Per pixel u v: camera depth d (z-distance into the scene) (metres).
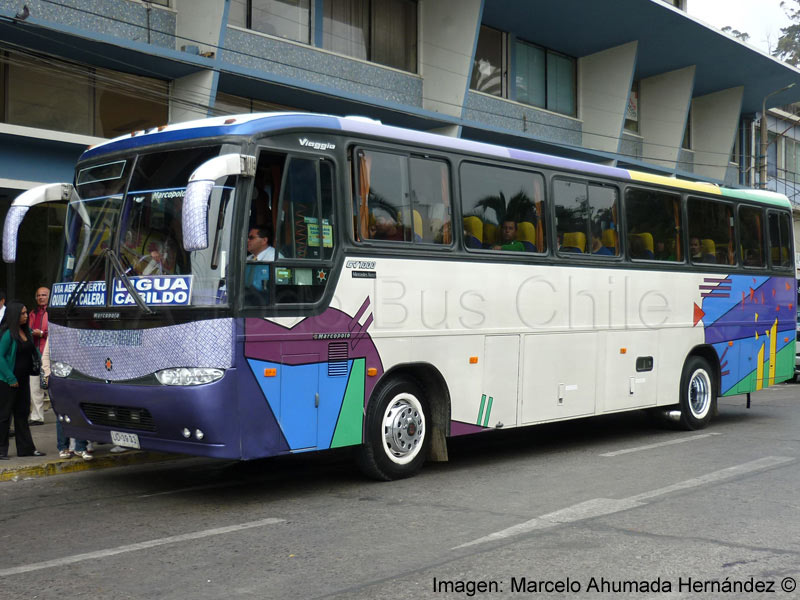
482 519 6.71
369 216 8.05
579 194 10.47
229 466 9.51
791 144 38.62
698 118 31.91
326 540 6.12
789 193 38.09
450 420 8.72
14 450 9.88
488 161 9.34
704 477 8.42
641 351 11.23
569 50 24.92
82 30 12.61
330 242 7.68
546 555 5.65
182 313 6.89
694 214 12.27
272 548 5.93
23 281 13.72
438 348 8.61
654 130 28.41
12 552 5.93
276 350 7.14
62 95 13.66
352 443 7.86
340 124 7.89
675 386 11.83
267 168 7.25
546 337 9.85
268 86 15.71
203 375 6.76
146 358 7.07
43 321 10.69
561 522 6.57
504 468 9.14
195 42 14.61
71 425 7.93
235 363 6.82
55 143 12.86
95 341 7.47
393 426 8.34
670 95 28.02
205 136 7.23
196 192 6.39
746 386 13.23
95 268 7.61
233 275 6.86
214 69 14.32
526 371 9.61
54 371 7.92
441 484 8.23
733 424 12.96
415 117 18.53
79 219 7.98
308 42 17.45
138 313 7.14
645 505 7.15
